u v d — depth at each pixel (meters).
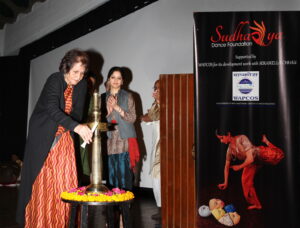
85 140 2.26
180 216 3.22
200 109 2.59
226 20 2.58
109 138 4.04
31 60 8.60
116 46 6.76
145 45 6.36
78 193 2.16
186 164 3.22
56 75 2.58
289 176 2.50
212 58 2.59
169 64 6.06
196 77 2.60
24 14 8.37
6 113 8.65
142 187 6.14
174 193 3.24
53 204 2.56
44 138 2.53
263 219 2.52
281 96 2.53
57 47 7.86
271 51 2.54
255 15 2.56
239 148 2.55
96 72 7.04
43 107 2.57
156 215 3.95
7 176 7.16
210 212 2.57
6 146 8.59
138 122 6.30
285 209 2.50
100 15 6.87
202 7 5.75
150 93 6.25
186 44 5.90
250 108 2.55
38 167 2.53
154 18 6.27
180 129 3.25
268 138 2.53
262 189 2.53
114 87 4.16
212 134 2.58
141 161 6.20
